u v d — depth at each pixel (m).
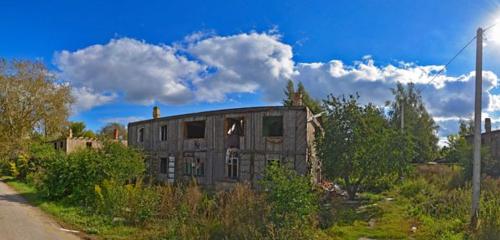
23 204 21.42
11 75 52.38
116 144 25.19
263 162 26.30
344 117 24.17
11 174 44.47
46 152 42.78
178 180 29.80
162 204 15.30
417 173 35.41
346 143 23.78
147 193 16.19
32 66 53.31
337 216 16.86
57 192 22.33
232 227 11.88
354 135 23.66
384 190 28.94
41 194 24.92
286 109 25.81
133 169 23.22
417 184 27.77
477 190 14.13
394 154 23.38
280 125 26.78
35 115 53.03
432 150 54.56
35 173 35.81
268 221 11.79
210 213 13.50
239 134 28.47
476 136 14.47
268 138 26.28
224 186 27.73
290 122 25.64
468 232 12.62
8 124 52.19
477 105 14.65
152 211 15.12
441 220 16.20
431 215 17.50
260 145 26.56
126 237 13.19
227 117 28.38
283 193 12.03
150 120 34.59
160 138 33.59
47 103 53.50
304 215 12.13
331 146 24.09
